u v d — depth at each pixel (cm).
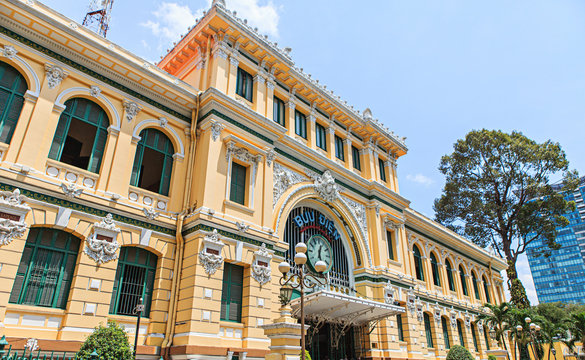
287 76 2405
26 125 1441
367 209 2748
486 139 4434
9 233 1297
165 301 1630
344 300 1908
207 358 1502
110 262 1509
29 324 1309
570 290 12975
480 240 4747
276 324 1329
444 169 4809
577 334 3441
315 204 2427
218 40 2108
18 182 1358
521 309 3716
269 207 2017
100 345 1224
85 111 1652
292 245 2211
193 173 1875
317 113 2612
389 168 3064
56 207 1431
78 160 1587
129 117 1750
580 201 13588
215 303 1620
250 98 2192
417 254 3388
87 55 1666
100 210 1541
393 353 2434
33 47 1527
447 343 3250
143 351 1485
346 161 2739
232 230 1783
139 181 1744
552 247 4503
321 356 2216
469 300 3853
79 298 1398
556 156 4269
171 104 1925
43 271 1388
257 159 2027
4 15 1466
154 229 1683
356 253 2556
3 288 1249
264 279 1827
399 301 2636
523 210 4466
